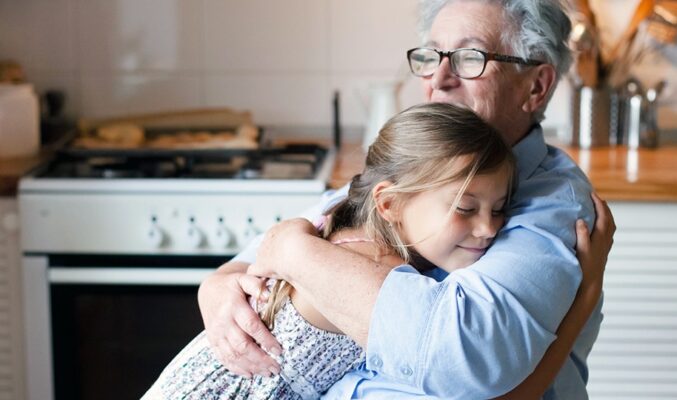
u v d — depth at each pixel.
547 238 1.41
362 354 1.45
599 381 2.72
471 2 1.61
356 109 3.31
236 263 1.72
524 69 1.62
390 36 3.26
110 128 3.06
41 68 3.31
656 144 3.10
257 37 3.28
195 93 3.32
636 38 3.19
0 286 2.77
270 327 1.46
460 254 1.39
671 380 2.71
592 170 2.76
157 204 2.66
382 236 1.43
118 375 2.75
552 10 1.61
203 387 1.52
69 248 2.70
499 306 1.29
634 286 2.67
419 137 1.37
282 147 3.02
